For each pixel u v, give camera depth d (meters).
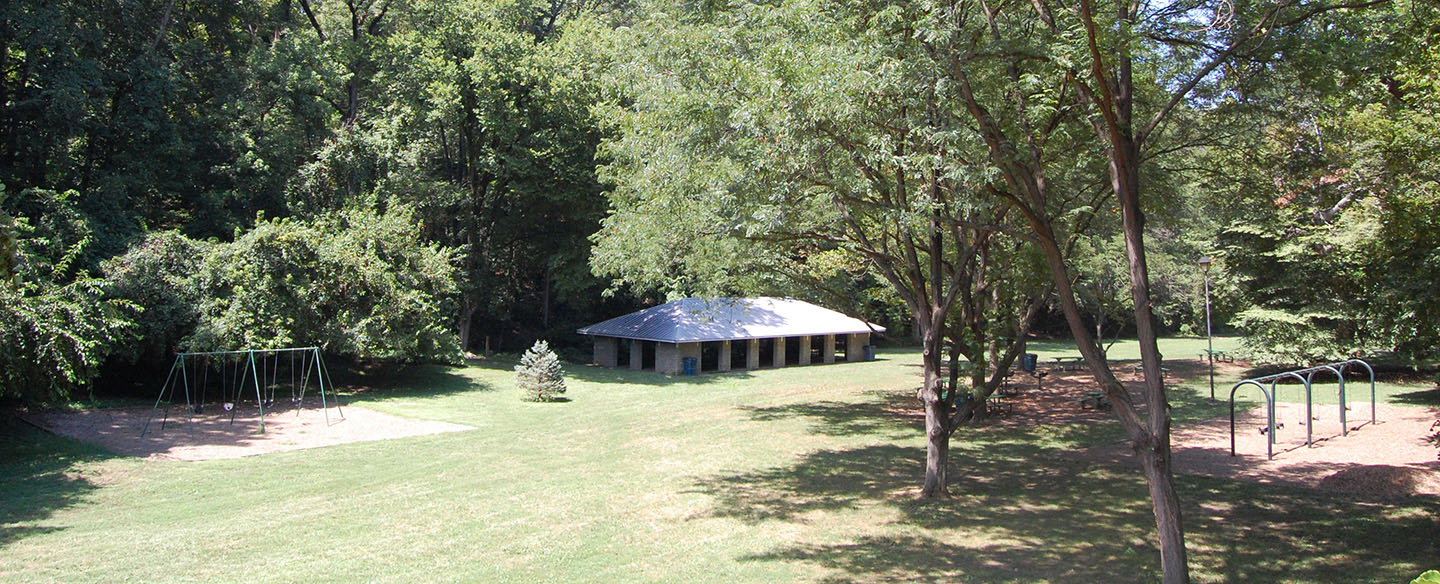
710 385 30.58
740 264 16.64
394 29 40.00
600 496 13.13
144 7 28.11
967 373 20.66
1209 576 8.63
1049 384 29.27
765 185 10.45
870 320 41.84
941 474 12.84
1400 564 8.75
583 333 38.88
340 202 31.23
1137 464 15.20
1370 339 22.92
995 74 11.32
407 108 33.06
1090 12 8.12
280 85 30.94
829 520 11.52
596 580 8.98
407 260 28.50
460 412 23.52
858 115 9.73
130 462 16.05
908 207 10.99
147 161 26.62
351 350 24.89
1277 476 13.35
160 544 10.52
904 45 10.25
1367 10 10.84
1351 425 17.59
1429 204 10.55
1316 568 8.77
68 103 22.64
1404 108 12.39
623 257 19.03
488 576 9.12
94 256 23.03
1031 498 12.63
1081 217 13.15
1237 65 10.65
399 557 9.87
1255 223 23.42
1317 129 14.23
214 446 17.95
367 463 16.11
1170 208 15.62
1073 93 11.26
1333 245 20.52
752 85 10.14
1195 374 30.77
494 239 38.09
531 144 34.88
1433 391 22.45
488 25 34.69
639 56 12.79
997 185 10.88
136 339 21.94
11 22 22.05
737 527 11.21
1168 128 13.74
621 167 20.55
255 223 27.61
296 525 11.48
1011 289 15.93
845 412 23.08
